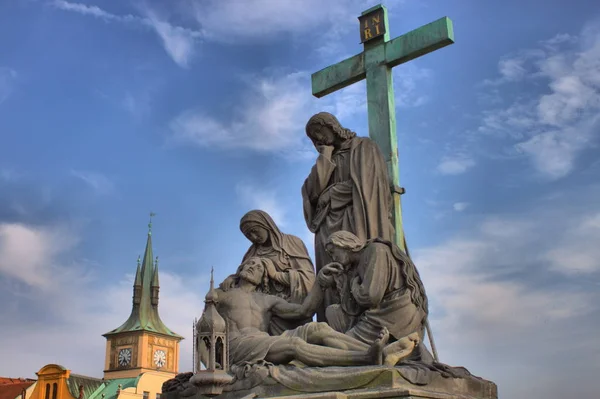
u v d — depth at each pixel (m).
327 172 9.63
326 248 8.55
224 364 6.61
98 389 56.06
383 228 8.98
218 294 8.93
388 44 10.96
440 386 7.14
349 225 9.16
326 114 9.87
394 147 10.54
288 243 9.76
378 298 7.86
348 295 8.23
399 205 10.21
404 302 7.84
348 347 7.56
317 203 9.78
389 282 8.00
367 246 8.23
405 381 6.80
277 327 8.88
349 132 9.95
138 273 90.75
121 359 83.69
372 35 11.12
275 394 7.27
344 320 8.18
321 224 9.59
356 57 11.28
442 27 10.47
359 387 6.85
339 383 6.95
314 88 11.72
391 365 7.07
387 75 10.91
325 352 7.45
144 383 59.56
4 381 54.62
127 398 56.94
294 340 7.70
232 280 9.31
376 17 11.17
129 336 85.06
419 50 10.65
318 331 7.76
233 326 8.58
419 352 7.86
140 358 82.56
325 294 8.80
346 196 9.33
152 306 89.50
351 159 9.38
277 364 7.74
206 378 6.37
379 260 8.00
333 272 8.35
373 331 7.77
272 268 9.36
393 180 10.28
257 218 9.72
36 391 50.47
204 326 6.72
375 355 7.10
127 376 81.38
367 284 7.91
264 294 9.09
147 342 84.31
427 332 8.72
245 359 7.86
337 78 11.45
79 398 52.50
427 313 8.21
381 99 10.79
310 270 9.55
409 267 8.13
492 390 7.98
